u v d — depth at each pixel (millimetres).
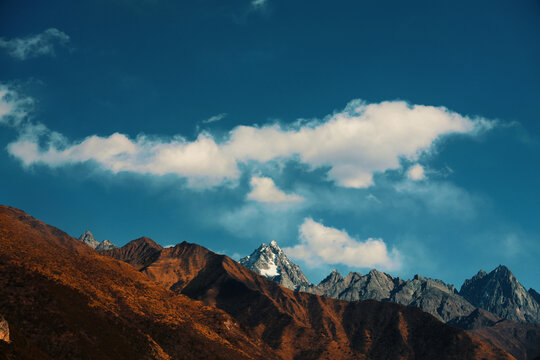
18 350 152500
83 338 188750
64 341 181625
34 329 180500
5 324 154875
